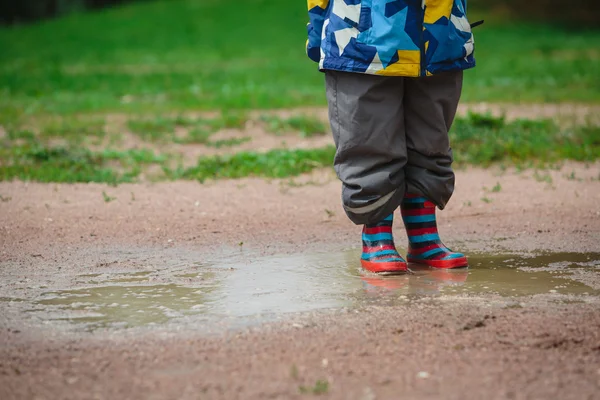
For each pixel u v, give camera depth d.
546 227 5.78
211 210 6.48
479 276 4.54
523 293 4.16
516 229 5.76
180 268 4.84
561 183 7.23
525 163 8.23
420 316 3.71
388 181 4.49
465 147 8.81
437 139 4.57
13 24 38.06
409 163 4.67
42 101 13.77
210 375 3.06
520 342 3.35
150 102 13.84
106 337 3.53
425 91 4.49
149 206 6.61
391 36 4.28
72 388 2.97
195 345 3.38
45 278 4.62
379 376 3.02
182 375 3.06
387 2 4.29
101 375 3.09
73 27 31.23
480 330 3.51
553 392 2.87
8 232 5.76
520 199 6.68
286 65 20.42
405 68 4.29
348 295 4.17
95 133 10.38
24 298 4.20
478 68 18.34
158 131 10.55
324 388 2.89
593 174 7.60
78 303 4.09
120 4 41.00
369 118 4.41
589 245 5.27
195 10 32.78
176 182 7.66
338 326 3.59
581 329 3.49
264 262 4.97
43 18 41.25
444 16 4.34
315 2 4.52
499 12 31.44
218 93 14.89
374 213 4.57
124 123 11.23
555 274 4.57
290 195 7.02
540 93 13.86
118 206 6.60
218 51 24.81
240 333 3.53
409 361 3.16
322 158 8.47
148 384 2.99
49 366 3.19
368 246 4.72
